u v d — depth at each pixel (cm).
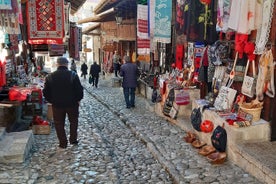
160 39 788
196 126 609
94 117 902
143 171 494
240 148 473
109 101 1153
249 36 543
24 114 756
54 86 560
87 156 539
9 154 494
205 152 528
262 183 414
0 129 597
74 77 569
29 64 1193
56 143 612
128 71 976
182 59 860
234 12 492
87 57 3447
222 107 582
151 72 1215
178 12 675
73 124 595
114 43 1923
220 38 629
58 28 819
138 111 940
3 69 625
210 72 671
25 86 778
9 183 421
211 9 608
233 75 578
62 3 812
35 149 573
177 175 452
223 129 511
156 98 891
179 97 735
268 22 468
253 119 505
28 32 810
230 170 465
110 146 621
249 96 532
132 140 661
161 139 630
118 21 1404
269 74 487
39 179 443
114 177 455
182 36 860
